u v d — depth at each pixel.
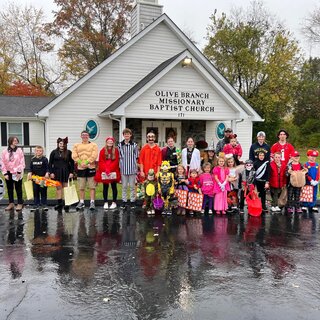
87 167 8.13
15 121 17.78
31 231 6.36
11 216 7.49
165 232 6.38
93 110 14.92
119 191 10.47
